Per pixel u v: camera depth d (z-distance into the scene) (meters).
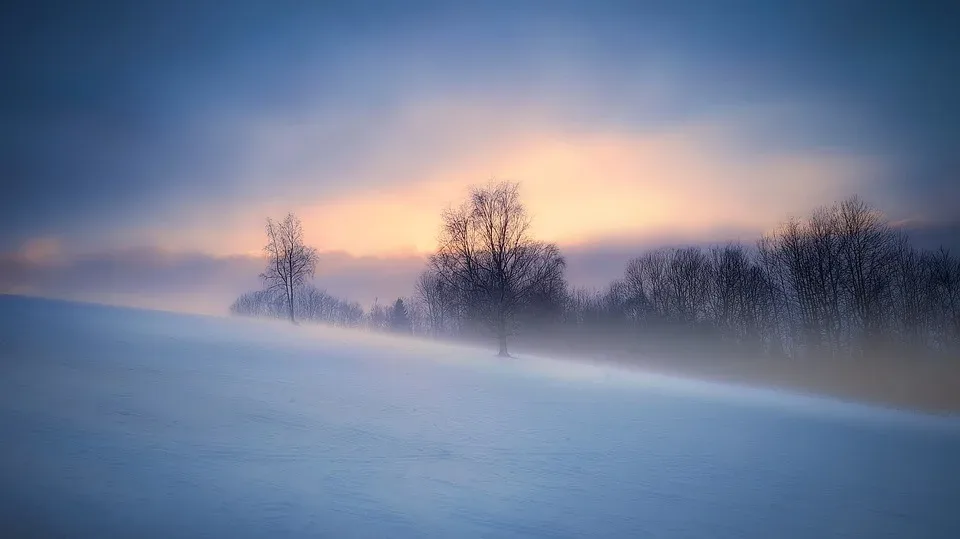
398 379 32.88
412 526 14.39
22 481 14.31
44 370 25.59
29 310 47.56
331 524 14.02
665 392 37.34
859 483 20.95
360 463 18.62
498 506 16.27
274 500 15.05
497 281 52.19
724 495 18.70
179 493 14.77
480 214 52.72
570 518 15.87
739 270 83.31
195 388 25.55
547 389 34.16
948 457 25.36
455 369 38.75
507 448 21.83
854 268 67.69
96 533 12.37
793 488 19.89
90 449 16.91
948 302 66.44
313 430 21.48
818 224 70.88
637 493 18.25
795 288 74.31
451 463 19.58
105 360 29.19
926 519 17.98
